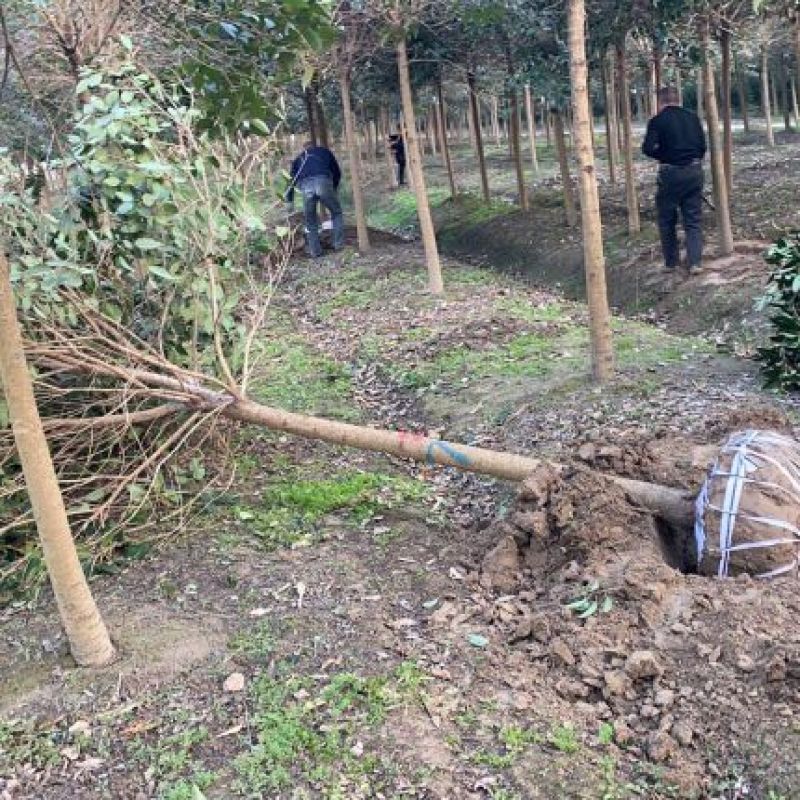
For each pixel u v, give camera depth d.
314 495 4.89
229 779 2.81
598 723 3.01
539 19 10.41
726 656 3.14
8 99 6.11
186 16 4.61
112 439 4.46
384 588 3.93
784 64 21.41
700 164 9.05
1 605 4.00
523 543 4.08
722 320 8.05
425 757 2.84
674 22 9.95
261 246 5.37
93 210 4.45
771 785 2.68
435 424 6.29
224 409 4.69
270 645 3.45
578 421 5.59
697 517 3.80
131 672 3.32
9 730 3.06
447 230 14.70
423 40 12.21
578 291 10.34
